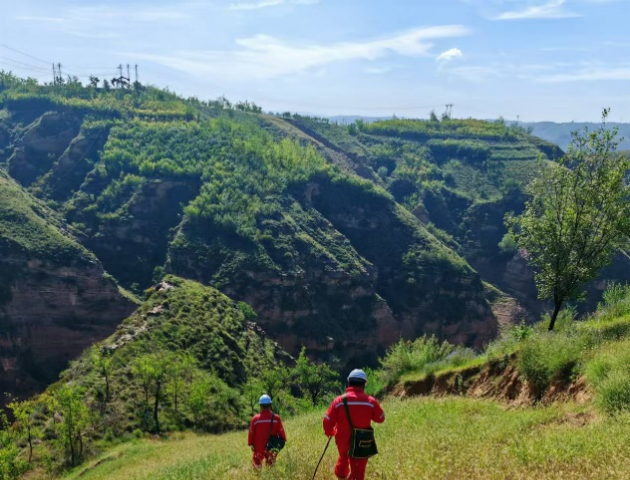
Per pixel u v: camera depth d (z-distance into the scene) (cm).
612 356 1336
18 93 16112
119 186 12044
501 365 2012
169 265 10256
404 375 2923
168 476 1592
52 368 8450
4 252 8419
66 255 8956
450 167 18100
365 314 10656
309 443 1391
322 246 11288
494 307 12219
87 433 3928
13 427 4159
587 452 848
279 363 7006
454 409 1689
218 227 10675
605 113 2177
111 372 4762
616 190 2142
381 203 13250
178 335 5912
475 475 835
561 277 2234
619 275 11500
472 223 15175
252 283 9706
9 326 8131
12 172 13325
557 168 2272
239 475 1155
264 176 12631
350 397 805
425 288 11681
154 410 4397
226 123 15475
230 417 4747
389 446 1150
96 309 9006
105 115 15050
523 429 1154
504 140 19738
